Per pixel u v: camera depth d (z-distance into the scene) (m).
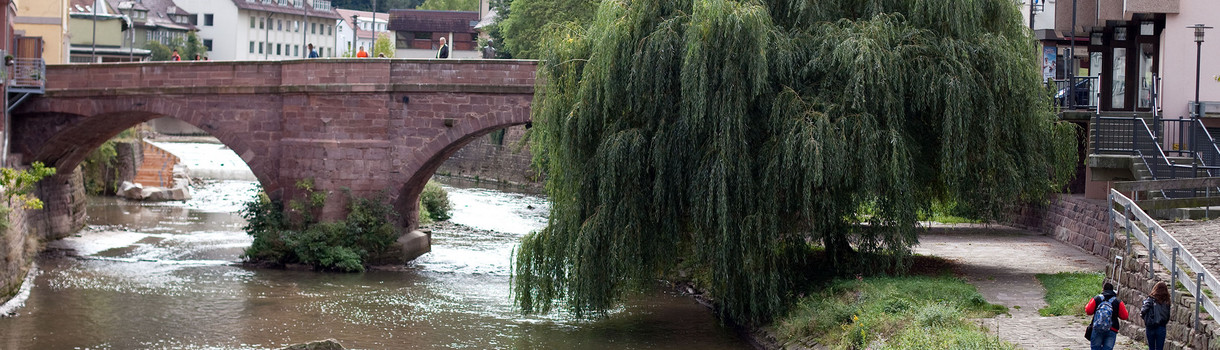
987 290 20.34
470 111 29.61
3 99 31.08
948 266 23.53
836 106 19.41
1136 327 15.51
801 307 19.84
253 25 111.50
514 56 53.25
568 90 20.92
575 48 21.11
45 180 34.50
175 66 31.47
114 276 27.97
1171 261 15.02
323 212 30.17
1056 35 33.47
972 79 19.84
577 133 20.31
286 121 30.39
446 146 29.78
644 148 19.81
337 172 30.06
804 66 19.89
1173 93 26.22
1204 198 19.72
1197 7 26.00
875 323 17.20
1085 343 15.65
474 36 91.62
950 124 19.56
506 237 37.28
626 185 19.94
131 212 43.06
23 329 21.52
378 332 21.56
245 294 25.62
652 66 19.67
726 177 19.27
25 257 28.67
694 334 21.25
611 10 20.41
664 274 21.17
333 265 29.44
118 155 50.53
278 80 30.56
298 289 26.36
